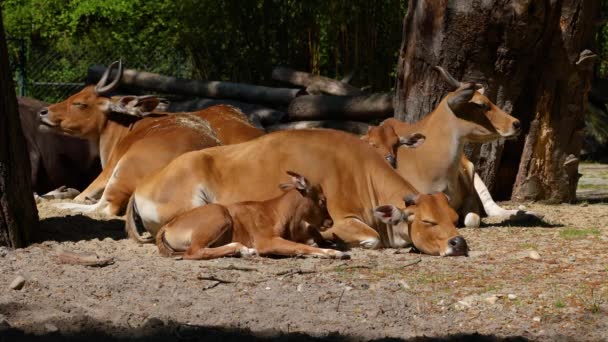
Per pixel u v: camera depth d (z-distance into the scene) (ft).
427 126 40.93
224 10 87.40
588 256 33.06
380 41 83.46
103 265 30.96
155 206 35.65
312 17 85.20
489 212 44.98
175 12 100.22
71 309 25.66
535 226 41.47
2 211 33.71
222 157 36.29
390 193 35.60
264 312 25.67
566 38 49.29
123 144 46.06
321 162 35.60
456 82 40.55
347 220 35.01
